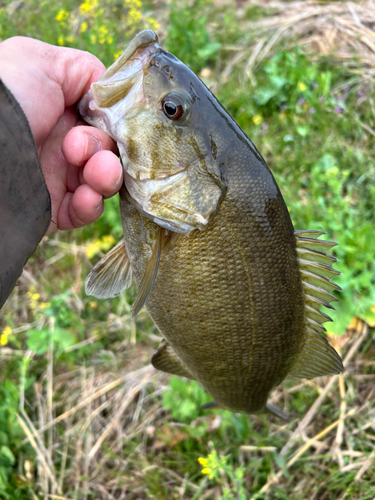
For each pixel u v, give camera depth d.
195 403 0.35
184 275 0.22
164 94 0.21
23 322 0.44
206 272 0.22
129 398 0.38
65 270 0.46
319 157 0.48
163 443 0.36
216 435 0.36
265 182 0.22
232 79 0.58
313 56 0.58
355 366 0.37
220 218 0.21
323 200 0.43
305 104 0.52
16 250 0.19
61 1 0.71
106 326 0.43
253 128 0.52
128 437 0.37
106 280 0.24
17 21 0.66
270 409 0.30
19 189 0.18
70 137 0.21
